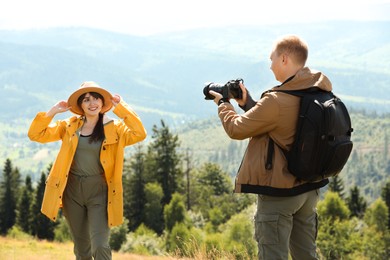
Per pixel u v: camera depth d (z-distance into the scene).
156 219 107.56
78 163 7.59
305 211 6.18
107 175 7.62
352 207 119.56
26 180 126.75
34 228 105.75
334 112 5.60
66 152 7.51
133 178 111.94
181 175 117.44
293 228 6.32
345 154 5.71
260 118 5.78
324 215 82.19
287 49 5.98
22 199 111.06
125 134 7.67
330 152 5.58
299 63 6.02
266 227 5.96
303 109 5.66
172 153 116.50
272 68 6.15
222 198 120.38
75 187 7.63
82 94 7.54
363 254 73.94
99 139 7.56
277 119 5.76
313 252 6.35
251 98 6.38
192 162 125.25
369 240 81.75
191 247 10.29
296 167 5.69
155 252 58.19
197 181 133.25
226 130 6.05
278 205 5.91
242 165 6.01
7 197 123.25
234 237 54.88
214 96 6.39
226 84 6.35
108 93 7.56
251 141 6.02
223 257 9.94
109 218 7.60
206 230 85.25
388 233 87.12
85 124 7.66
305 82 5.84
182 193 119.88
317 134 5.57
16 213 112.44
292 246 6.39
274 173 5.78
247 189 5.92
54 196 7.44
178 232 62.31
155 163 115.12
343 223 72.88
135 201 109.81
